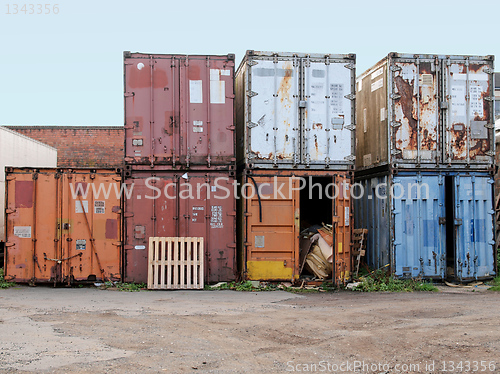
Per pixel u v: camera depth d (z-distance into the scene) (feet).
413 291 37.81
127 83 38.06
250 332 23.62
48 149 61.41
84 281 38.01
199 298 33.76
